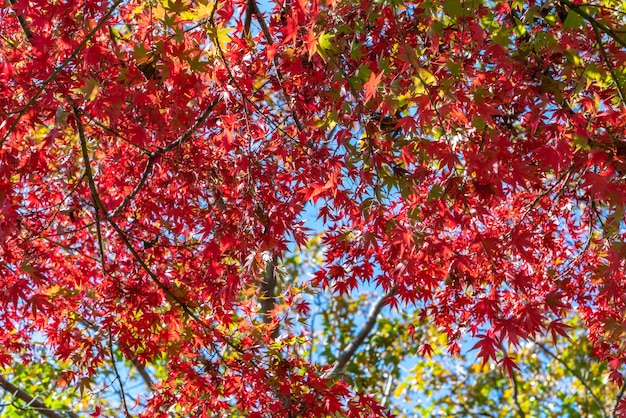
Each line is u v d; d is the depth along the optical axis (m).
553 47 4.09
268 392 5.32
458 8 3.80
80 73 4.16
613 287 3.97
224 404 5.59
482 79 4.34
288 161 4.91
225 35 4.16
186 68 4.16
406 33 4.57
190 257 5.55
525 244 3.83
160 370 10.47
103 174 5.57
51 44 3.99
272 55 4.13
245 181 4.58
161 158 5.03
